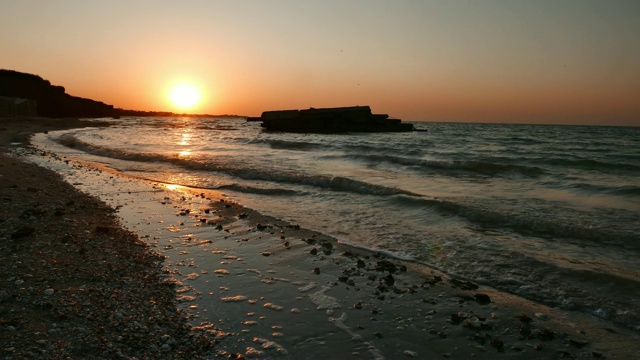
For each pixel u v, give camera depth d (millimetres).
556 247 7703
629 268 6551
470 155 25516
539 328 4883
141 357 3893
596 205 11062
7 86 87250
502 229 8961
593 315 5215
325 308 5312
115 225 8688
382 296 5715
